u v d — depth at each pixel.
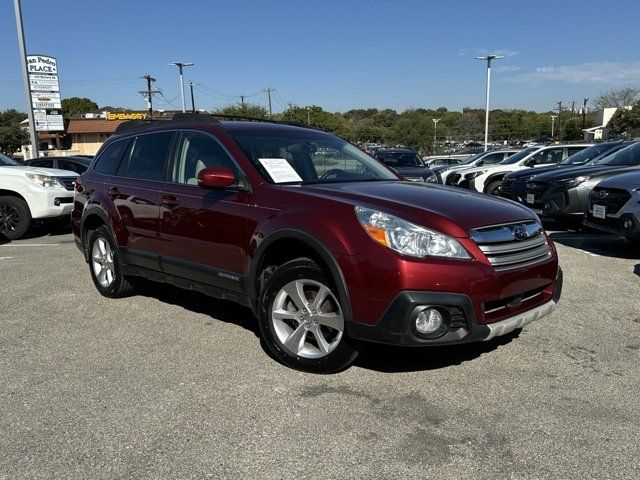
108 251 5.52
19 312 5.14
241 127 4.56
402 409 3.17
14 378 3.65
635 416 3.08
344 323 3.35
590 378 3.58
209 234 4.16
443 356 3.95
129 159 5.30
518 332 4.43
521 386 3.46
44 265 7.26
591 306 5.12
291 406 3.21
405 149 13.92
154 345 4.23
